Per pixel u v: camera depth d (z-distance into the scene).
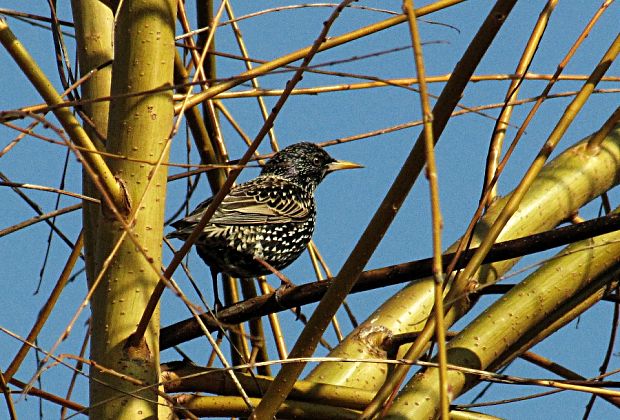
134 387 7.04
